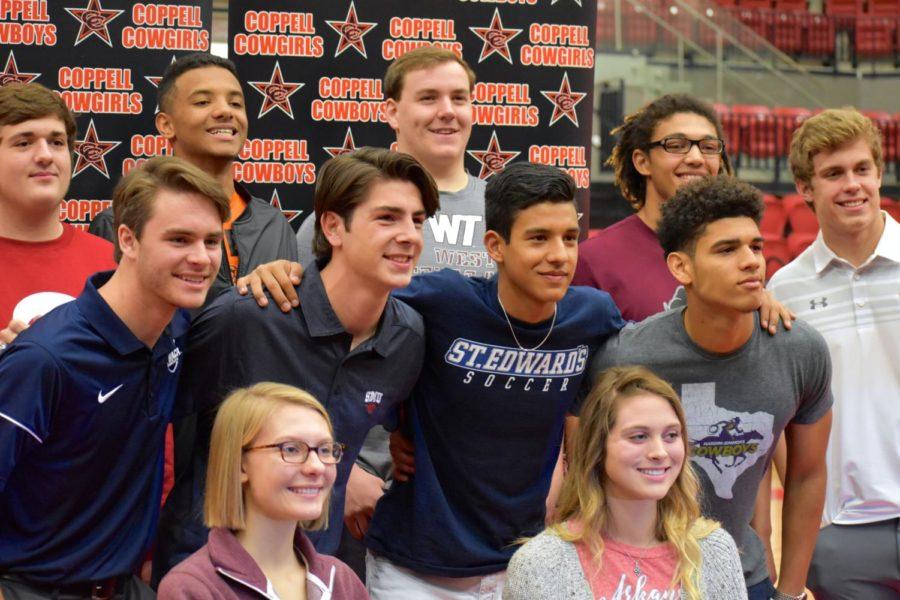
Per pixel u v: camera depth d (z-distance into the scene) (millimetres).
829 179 4102
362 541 3701
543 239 3215
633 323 3580
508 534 3438
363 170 3096
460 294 3342
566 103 4992
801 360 3438
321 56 4777
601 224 10008
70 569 2941
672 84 10359
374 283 3115
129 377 2957
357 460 3885
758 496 3938
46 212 3646
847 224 4082
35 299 3564
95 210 4629
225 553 2686
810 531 3613
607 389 3166
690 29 10383
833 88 11180
